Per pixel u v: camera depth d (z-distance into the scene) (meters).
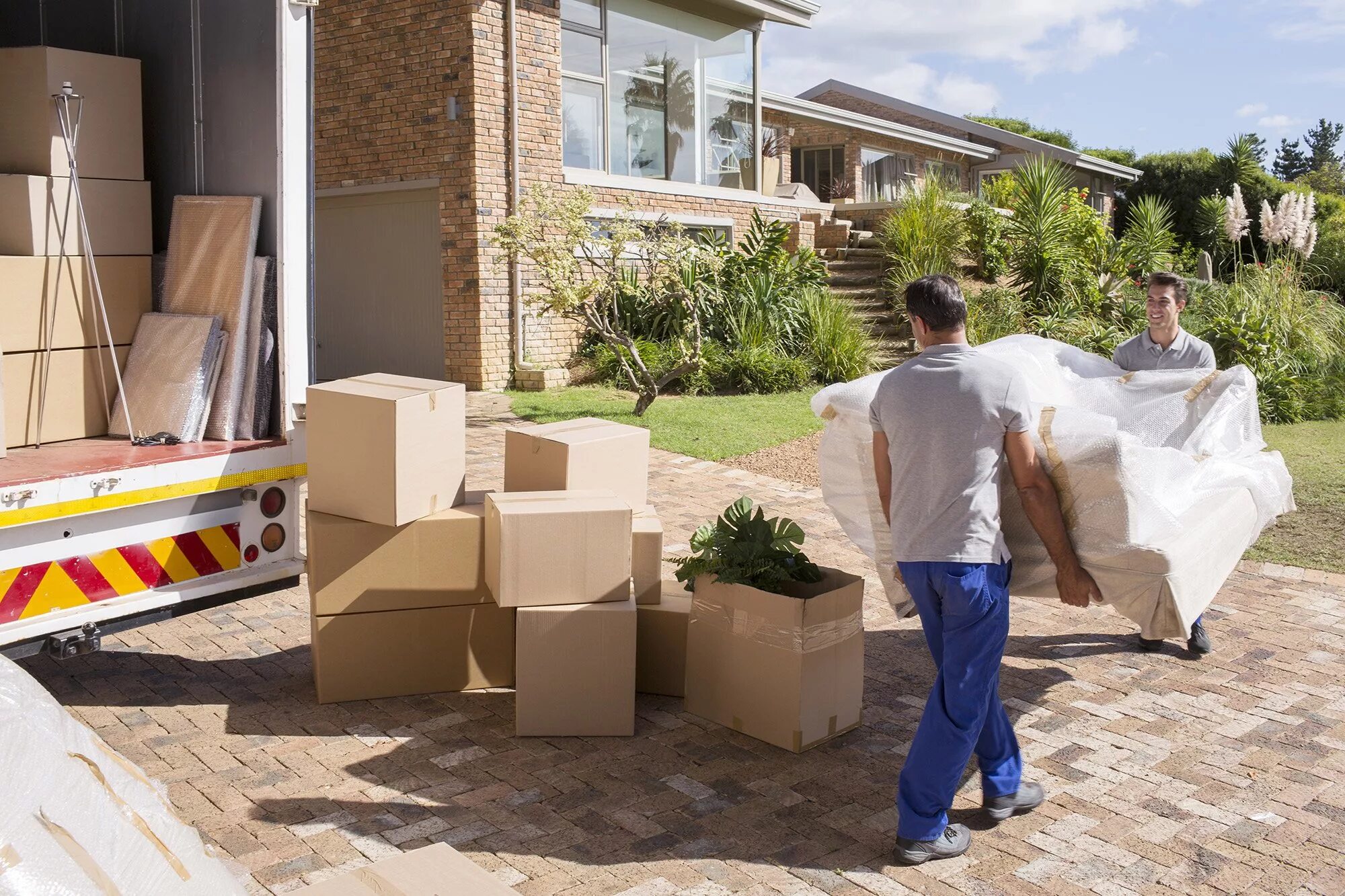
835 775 3.81
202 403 4.42
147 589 4.06
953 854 3.28
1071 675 4.80
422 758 3.86
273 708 4.27
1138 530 3.51
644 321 13.40
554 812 3.50
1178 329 5.23
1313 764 3.94
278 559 4.52
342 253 13.59
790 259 14.60
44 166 4.38
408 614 4.34
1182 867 3.25
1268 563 6.51
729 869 3.19
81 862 1.54
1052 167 16.36
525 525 3.94
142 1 4.71
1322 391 12.18
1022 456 3.25
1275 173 95.88
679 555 6.27
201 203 4.59
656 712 4.33
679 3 14.79
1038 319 14.35
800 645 3.89
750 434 10.07
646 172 14.58
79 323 4.47
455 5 11.97
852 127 23.38
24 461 3.98
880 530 4.02
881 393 3.36
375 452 4.11
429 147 12.44
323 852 3.21
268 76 4.38
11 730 1.73
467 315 12.40
